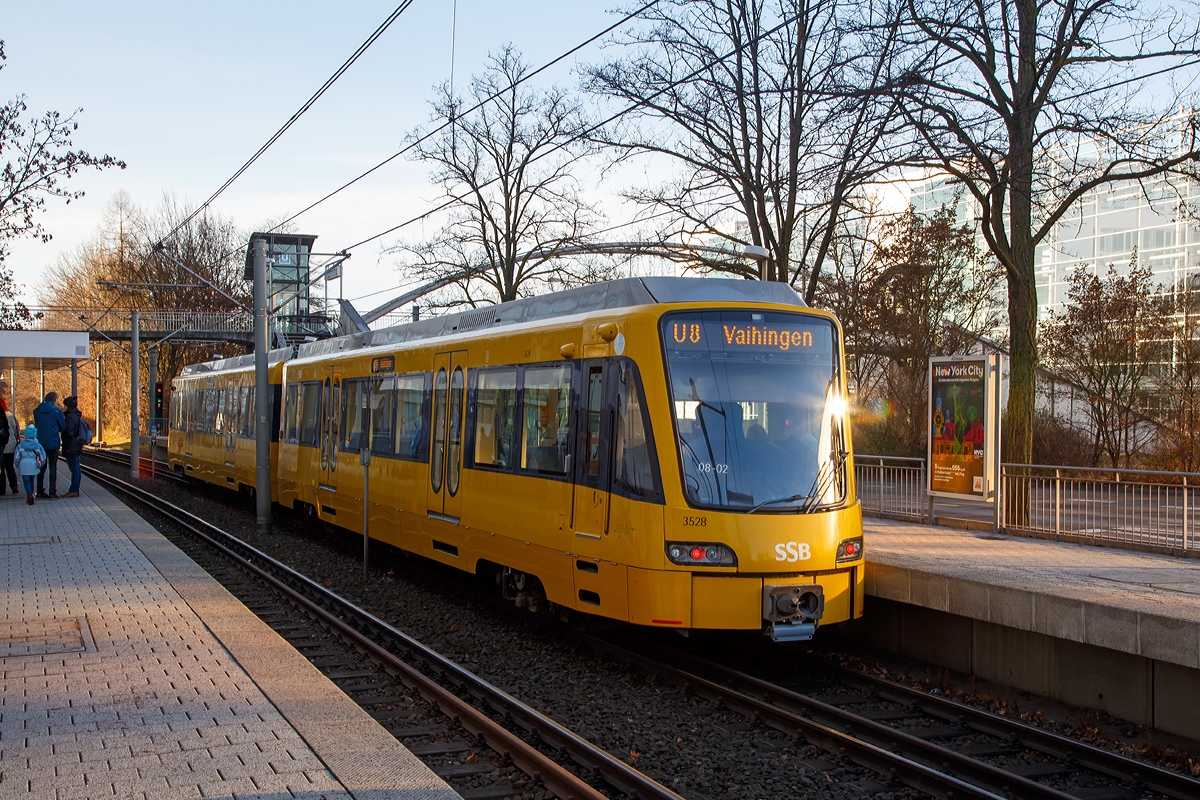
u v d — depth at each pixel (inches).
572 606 360.8
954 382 511.2
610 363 348.8
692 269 822.5
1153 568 366.6
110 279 2401.6
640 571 326.0
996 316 1093.1
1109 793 240.7
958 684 341.1
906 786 244.1
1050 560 387.2
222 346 2359.7
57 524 672.4
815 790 240.8
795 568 328.2
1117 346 932.6
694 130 780.6
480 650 380.2
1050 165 588.1
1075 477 451.8
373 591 499.5
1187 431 861.8
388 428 534.9
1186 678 270.5
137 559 514.0
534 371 395.5
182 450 1132.5
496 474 414.0
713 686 314.2
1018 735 278.1
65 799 191.5
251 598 474.3
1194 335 895.7
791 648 393.7
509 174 1115.9
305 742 226.2
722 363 340.8
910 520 554.6
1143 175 540.1
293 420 715.4
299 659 303.7
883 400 1120.2
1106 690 295.1
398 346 539.5
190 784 199.6
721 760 259.9
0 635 335.3
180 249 2386.8
